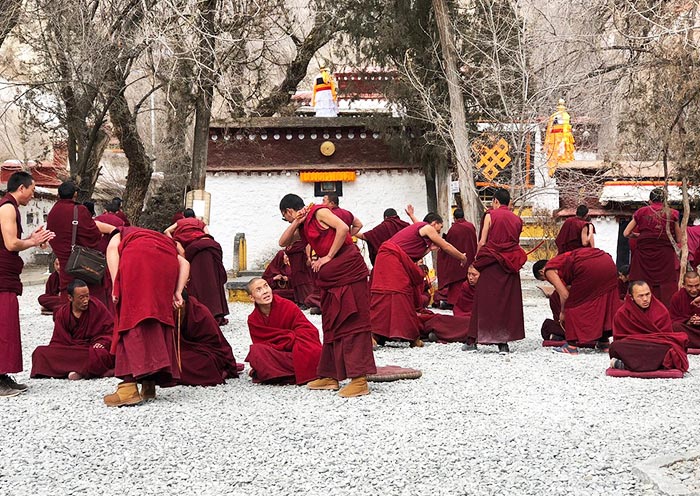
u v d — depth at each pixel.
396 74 20.38
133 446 5.85
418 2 19.64
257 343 8.15
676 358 8.17
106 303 9.91
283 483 5.05
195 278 11.80
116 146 32.09
